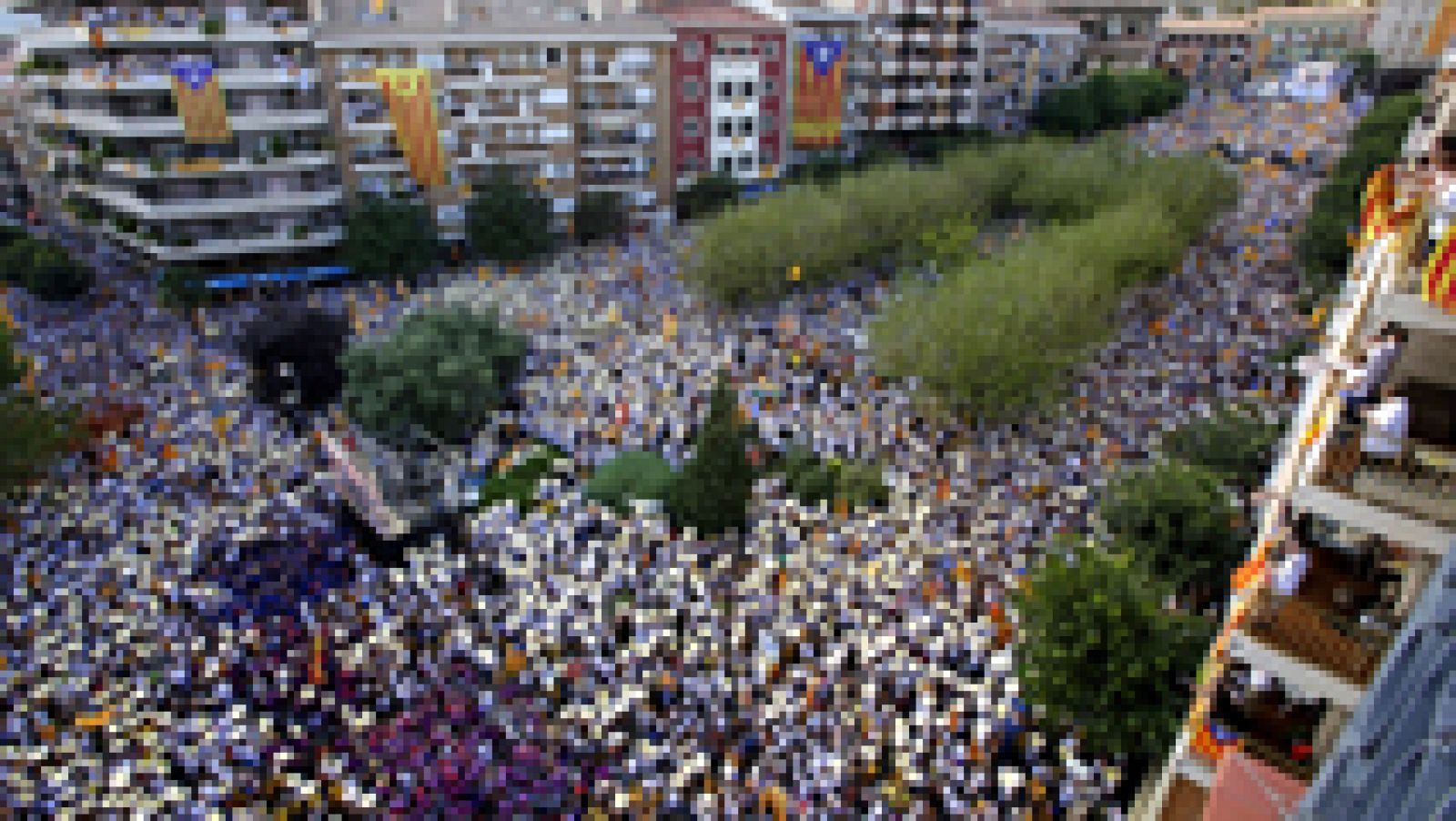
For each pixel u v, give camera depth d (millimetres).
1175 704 22359
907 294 44375
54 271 49406
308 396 41281
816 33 67438
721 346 45000
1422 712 11672
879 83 71938
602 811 24281
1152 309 48750
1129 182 56531
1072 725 24844
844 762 25406
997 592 30422
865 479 35188
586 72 58688
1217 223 56594
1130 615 23188
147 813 23719
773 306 50500
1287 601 17750
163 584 30125
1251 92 80750
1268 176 62375
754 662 27969
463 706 26406
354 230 53406
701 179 63812
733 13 68500
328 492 34750
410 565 31156
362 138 55500
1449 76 29203
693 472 32562
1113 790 24000
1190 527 28531
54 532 32250
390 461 36875
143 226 53125
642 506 33094
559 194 60250
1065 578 24109
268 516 33500
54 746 25203
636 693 26938
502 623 29125
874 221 54625
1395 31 82188
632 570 30734
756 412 39531
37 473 34062
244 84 51656
